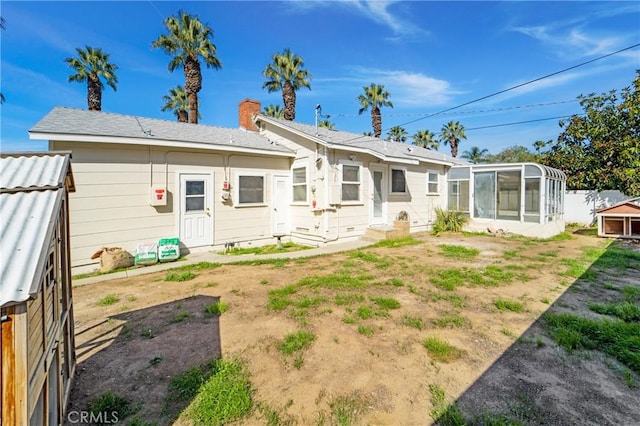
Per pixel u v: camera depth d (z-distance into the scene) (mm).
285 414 2238
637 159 12523
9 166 2111
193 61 16281
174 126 9531
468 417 2172
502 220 12125
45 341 1732
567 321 3703
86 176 6922
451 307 4324
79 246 6852
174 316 4141
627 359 2877
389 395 2443
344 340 3381
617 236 10602
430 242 10070
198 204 8680
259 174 10008
